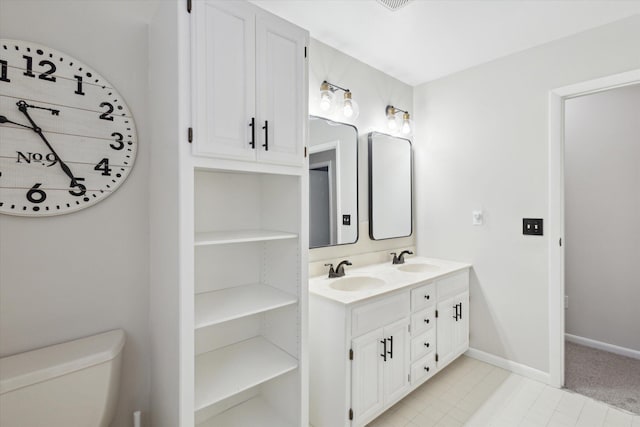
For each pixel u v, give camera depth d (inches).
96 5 51.7
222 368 57.6
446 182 106.3
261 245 70.5
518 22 75.8
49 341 47.7
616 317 106.8
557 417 72.9
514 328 92.2
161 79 50.9
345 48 88.2
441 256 108.1
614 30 75.2
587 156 111.7
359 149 95.4
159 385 53.1
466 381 88.0
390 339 71.6
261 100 52.6
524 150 89.5
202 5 46.0
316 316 69.0
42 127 46.6
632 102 103.0
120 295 54.2
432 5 69.5
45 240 47.6
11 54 44.3
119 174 53.3
